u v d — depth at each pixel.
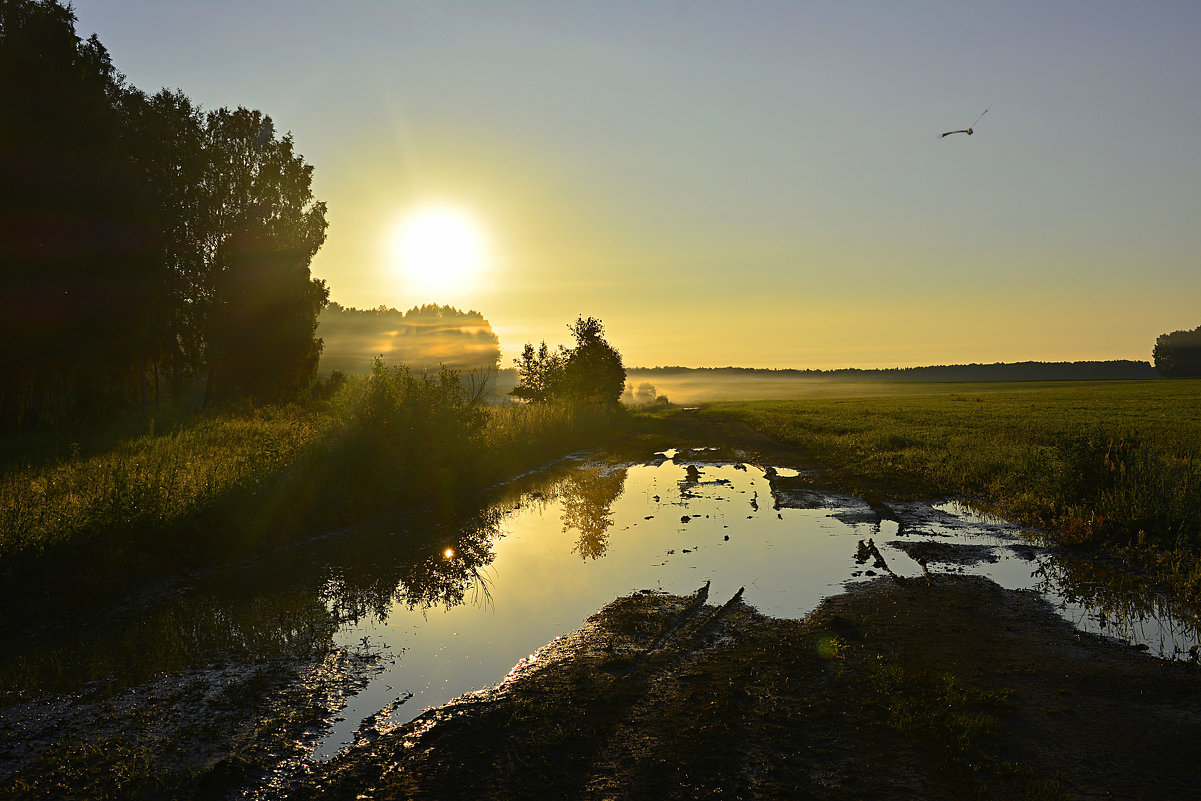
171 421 27.45
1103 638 7.05
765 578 9.51
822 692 5.87
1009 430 31.28
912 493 15.94
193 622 7.88
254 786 4.62
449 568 10.16
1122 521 10.92
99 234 27.97
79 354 27.56
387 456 15.36
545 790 4.50
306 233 44.22
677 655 6.83
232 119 41.59
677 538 12.02
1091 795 4.32
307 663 6.71
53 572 8.43
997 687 5.90
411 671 6.52
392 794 4.48
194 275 38.31
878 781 4.52
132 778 4.69
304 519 12.38
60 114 26.55
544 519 13.80
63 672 6.51
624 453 26.52
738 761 4.80
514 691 6.04
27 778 4.70
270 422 24.83
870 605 8.23
